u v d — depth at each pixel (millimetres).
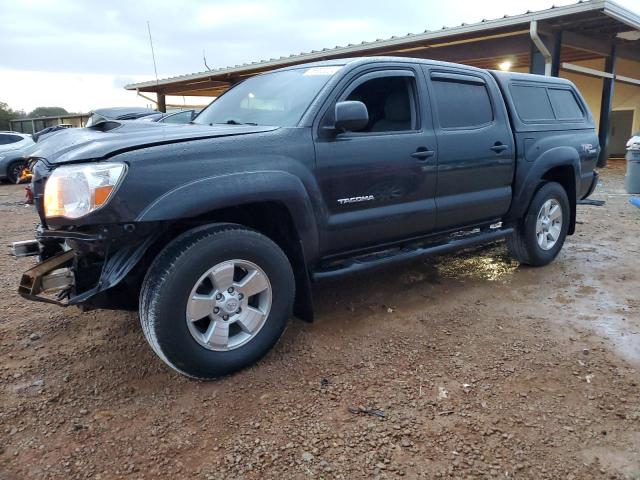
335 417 2602
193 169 2699
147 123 3676
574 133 5277
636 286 4543
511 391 2830
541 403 2715
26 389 2887
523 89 4840
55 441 2436
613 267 5109
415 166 3727
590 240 6246
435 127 3895
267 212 3168
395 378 2971
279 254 3066
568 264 5227
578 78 17859
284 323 3152
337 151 3297
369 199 3508
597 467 2242
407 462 2273
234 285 2902
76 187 2537
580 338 3484
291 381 2941
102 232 2537
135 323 3766
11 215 8867
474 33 11508
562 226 5215
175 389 2869
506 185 4543
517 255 5027
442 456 2311
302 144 3143
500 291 4426
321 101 3303
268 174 2912
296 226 3105
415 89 3826
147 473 2221
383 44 12883
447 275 4871
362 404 2713
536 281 4691
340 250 3543
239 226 2953
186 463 2281
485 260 5375
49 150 3219
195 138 2834
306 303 3320
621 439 2426
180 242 2734
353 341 3439
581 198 5676
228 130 3078
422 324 3723
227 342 2908
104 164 2523
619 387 2867
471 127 4191
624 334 3549
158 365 3141
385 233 3703
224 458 2309
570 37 11961
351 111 3090
